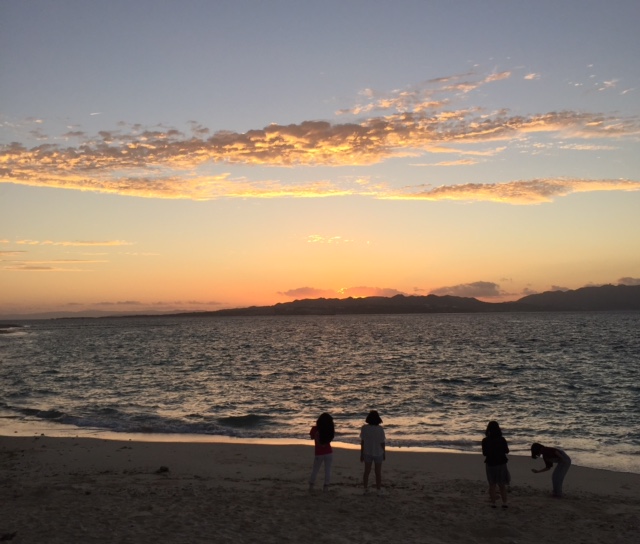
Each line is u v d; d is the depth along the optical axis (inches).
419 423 997.8
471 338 4148.6
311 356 2728.8
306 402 1262.3
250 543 349.4
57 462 653.9
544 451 506.9
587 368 2017.7
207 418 1047.0
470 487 545.6
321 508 435.2
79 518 393.1
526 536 383.6
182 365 2276.1
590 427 959.0
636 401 1261.1
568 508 458.6
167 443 792.9
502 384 1583.4
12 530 364.2
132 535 356.5
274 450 744.3
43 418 1037.8
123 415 1074.7
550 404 1221.1
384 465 664.4
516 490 529.3
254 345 3708.2
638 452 768.3
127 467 635.5
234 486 526.6
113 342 4375.0
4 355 2999.5
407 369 2042.3
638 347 3070.9
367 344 3641.7
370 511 430.9
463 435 882.1
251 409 1163.9
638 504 479.8
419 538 371.9
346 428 948.0
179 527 375.6
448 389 1480.1
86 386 1571.1
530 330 5433.1
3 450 726.5
